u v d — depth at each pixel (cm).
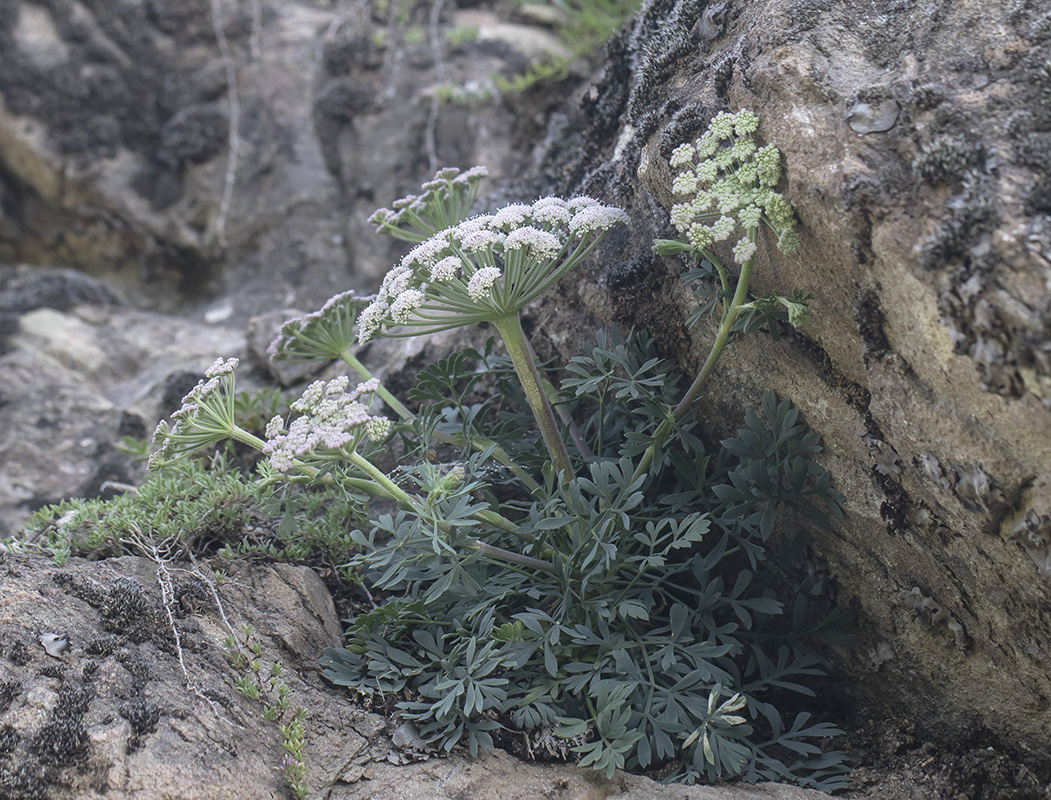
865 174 168
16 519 349
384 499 275
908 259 163
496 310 214
